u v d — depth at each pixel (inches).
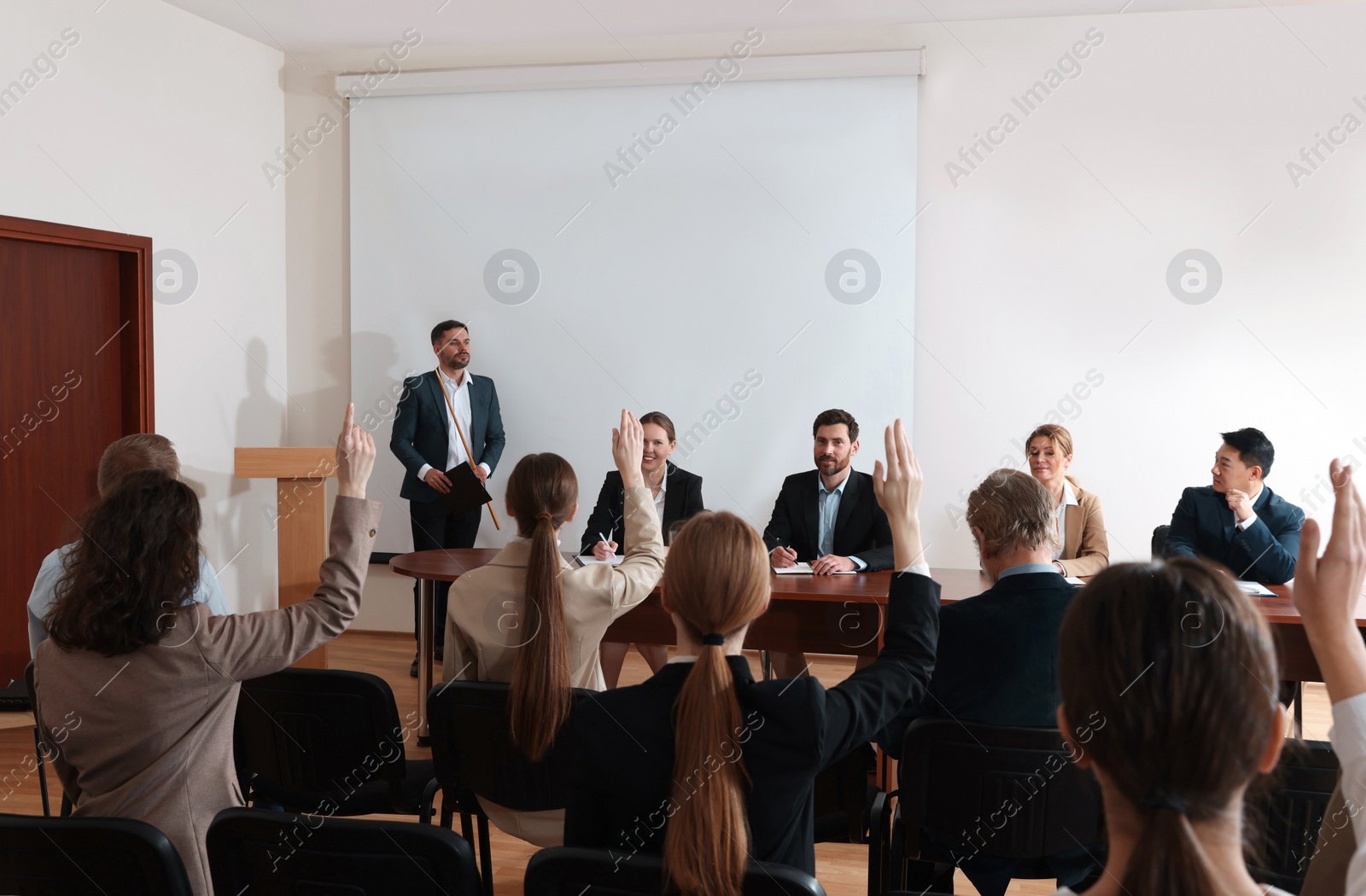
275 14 201.2
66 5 172.2
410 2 194.1
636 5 194.4
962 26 198.2
